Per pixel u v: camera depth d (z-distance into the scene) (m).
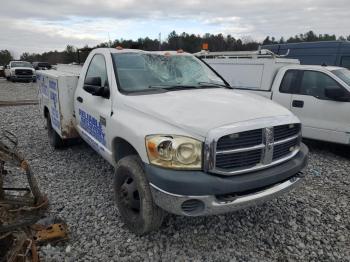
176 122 3.13
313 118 6.84
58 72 6.77
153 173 3.05
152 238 3.52
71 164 5.87
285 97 7.26
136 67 4.41
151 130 3.20
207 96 3.81
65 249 3.29
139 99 3.73
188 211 3.01
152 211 3.31
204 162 2.96
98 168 5.65
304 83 7.05
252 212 4.11
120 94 3.97
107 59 4.51
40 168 5.65
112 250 3.31
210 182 2.92
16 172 5.33
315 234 3.67
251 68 8.02
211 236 3.59
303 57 12.96
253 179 3.09
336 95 6.44
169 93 3.92
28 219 2.25
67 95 5.65
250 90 8.02
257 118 3.23
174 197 2.95
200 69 4.95
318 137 6.82
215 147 2.94
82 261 3.14
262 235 3.63
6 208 2.30
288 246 3.45
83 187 4.83
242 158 3.12
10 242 2.32
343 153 6.93
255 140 3.18
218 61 8.80
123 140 3.76
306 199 4.55
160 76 4.43
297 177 3.60
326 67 7.06
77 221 3.84
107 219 3.89
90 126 4.78
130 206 3.56
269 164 3.29
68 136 5.82
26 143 7.35
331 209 4.27
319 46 12.42
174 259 3.21
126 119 3.62
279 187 3.35
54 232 3.41
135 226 3.51
